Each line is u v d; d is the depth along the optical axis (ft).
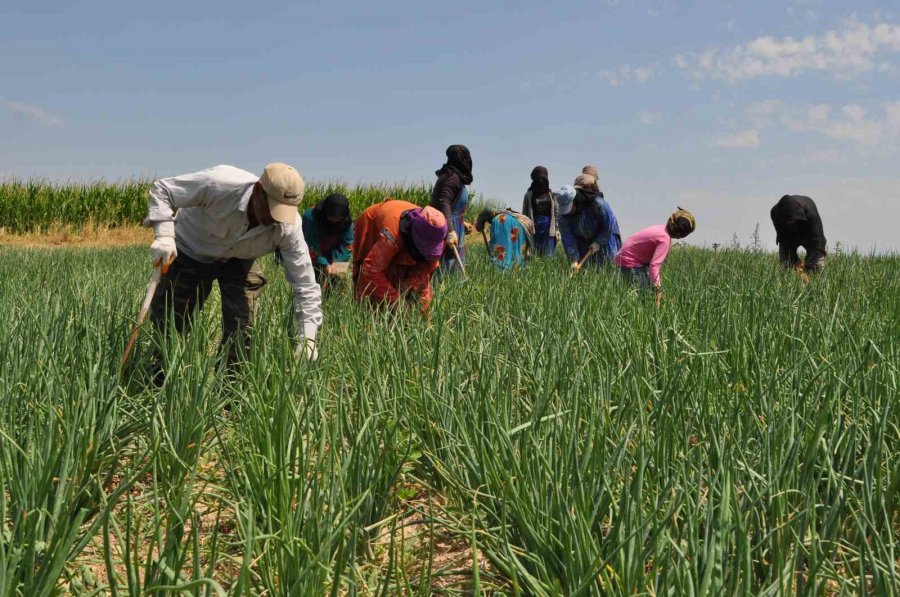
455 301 20.45
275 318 16.17
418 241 18.29
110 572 7.07
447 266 27.32
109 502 8.09
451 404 11.98
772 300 20.93
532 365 13.76
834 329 16.61
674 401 11.54
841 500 8.85
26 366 12.71
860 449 10.72
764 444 9.80
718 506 8.39
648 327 16.79
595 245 32.76
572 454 9.13
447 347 14.82
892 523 9.23
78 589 7.59
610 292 22.71
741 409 11.46
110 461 10.73
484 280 26.96
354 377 14.17
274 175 13.91
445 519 10.27
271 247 15.29
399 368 13.73
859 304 21.94
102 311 16.69
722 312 18.35
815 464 9.55
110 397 11.44
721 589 6.93
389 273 19.13
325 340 15.69
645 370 13.50
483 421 11.41
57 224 88.02
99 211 90.99
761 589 7.74
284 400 10.32
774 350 15.12
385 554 9.77
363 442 10.53
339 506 8.98
